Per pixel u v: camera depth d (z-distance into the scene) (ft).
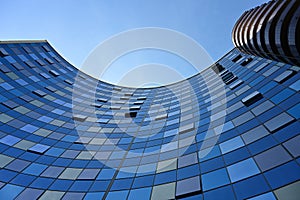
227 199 42.57
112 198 54.13
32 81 123.54
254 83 79.92
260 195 39.75
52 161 71.41
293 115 51.88
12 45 143.33
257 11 62.54
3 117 85.51
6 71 115.24
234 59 127.54
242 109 70.23
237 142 57.26
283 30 45.57
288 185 38.45
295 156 42.55
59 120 100.68
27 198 54.90
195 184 50.19
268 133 53.01
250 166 47.37
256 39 56.59
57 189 58.70
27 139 80.02
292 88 60.13
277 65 77.61
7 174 61.16
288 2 45.70
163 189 52.70
